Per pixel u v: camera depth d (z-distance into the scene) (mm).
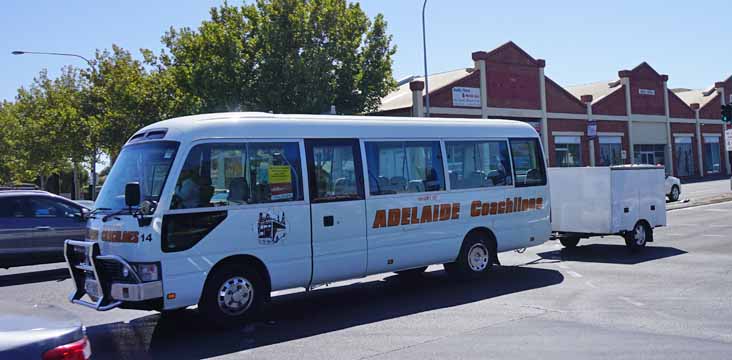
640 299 8750
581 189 13062
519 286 10008
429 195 9875
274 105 26250
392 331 7461
